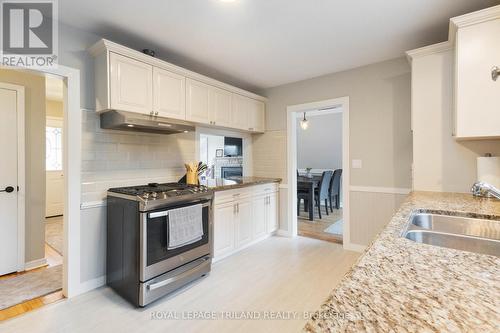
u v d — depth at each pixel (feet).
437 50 7.14
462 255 2.62
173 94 8.65
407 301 1.72
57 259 9.72
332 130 21.22
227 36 7.96
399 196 9.70
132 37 7.97
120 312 6.37
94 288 7.56
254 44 8.50
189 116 9.22
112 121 7.43
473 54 5.85
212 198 8.69
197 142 10.94
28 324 5.88
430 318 1.52
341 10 6.60
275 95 13.02
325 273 8.56
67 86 7.19
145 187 8.18
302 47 8.72
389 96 9.85
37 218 9.03
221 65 10.28
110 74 7.08
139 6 6.39
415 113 7.53
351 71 10.72
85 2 6.20
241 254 10.32
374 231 10.23
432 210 5.00
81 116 7.41
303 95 12.08
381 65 10.00
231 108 11.21
